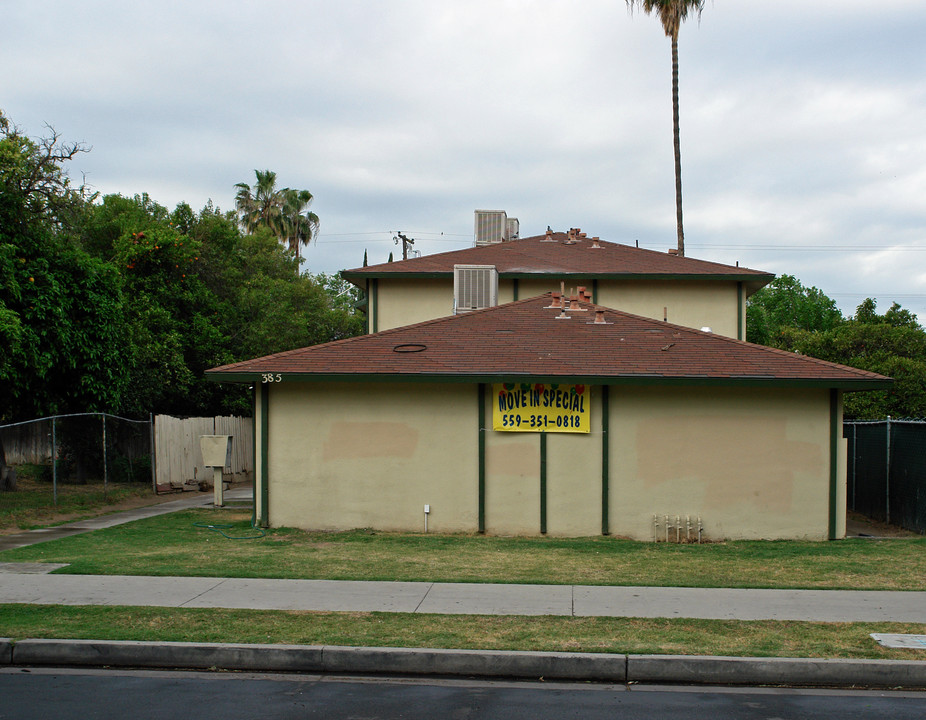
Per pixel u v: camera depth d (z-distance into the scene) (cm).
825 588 1002
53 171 2109
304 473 1523
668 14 3597
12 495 1933
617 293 2198
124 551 1235
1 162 1922
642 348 1591
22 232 1931
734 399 1493
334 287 5006
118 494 2045
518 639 773
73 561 1138
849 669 709
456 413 1512
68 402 2061
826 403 1490
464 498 1505
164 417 2300
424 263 2286
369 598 930
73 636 770
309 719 617
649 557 1234
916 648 751
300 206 5628
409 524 1509
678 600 934
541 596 949
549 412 1499
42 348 1892
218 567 1102
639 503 1491
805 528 1479
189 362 3084
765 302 6072
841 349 2630
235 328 3381
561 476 1497
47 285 1905
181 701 658
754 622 838
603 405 1497
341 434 1521
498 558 1212
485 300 2028
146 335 2666
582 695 683
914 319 3591
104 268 2097
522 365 1498
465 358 1533
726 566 1153
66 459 2358
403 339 1641
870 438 1850
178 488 2331
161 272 3027
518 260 2328
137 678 719
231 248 3694
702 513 1484
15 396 1880
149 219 3594
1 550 1238
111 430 2425
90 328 2030
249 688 693
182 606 886
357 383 1523
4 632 782
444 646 751
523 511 1497
